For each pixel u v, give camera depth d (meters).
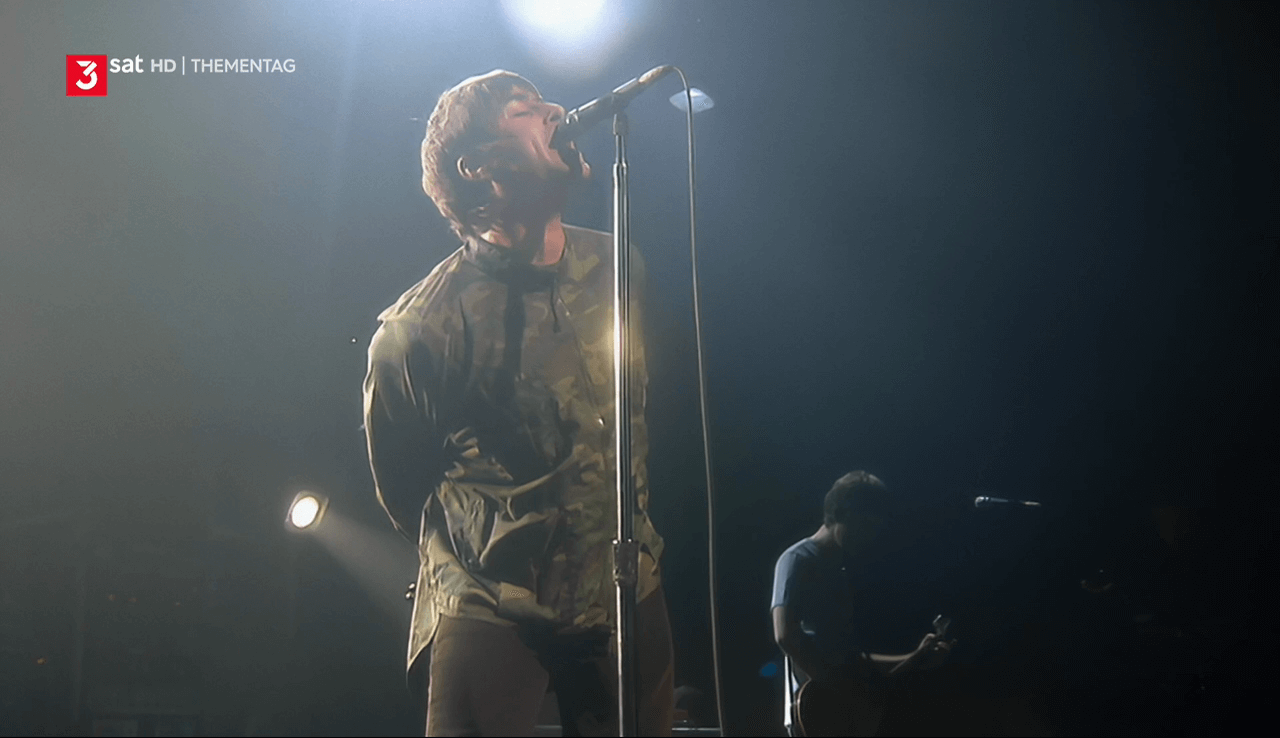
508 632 2.62
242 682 4.06
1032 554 4.00
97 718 4.02
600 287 2.96
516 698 2.59
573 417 2.79
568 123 2.55
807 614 3.13
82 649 4.07
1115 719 3.31
